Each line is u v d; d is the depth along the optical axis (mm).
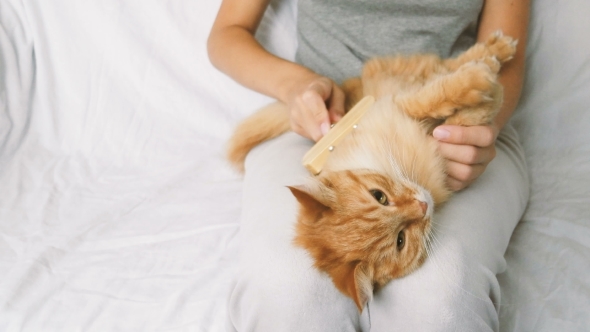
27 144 1626
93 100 1668
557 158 1488
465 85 940
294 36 1697
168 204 1383
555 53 1539
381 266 886
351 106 1167
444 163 1016
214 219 1302
